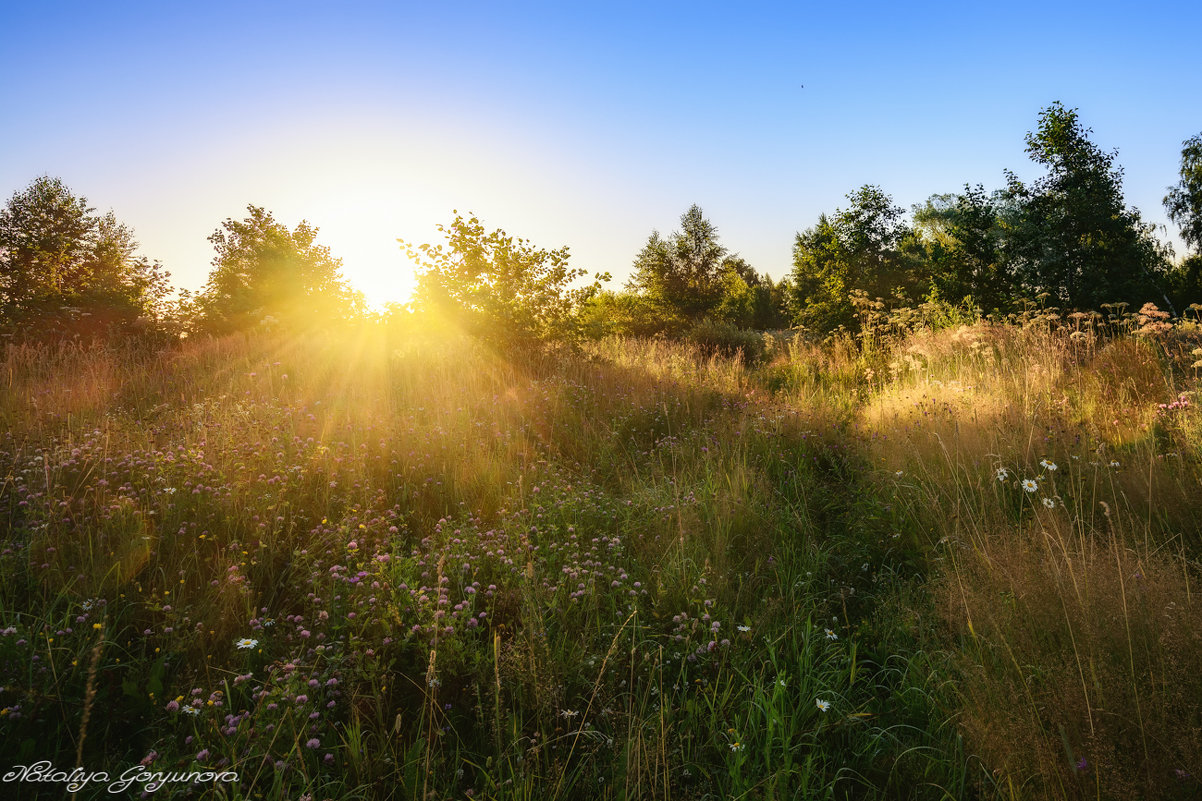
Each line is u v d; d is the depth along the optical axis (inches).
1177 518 145.1
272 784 80.4
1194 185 861.8
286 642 106.2
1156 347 280.4
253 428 202.1
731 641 117.1
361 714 94.7
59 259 694.5
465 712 98.5
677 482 198.2
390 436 211.0
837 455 241.0
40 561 118.5
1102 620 97.5
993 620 104.4
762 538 162.9
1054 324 398.0
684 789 85.0
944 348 376.8
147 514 138.6
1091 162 674.2
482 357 399.9
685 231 1429.6
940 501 172.1
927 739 95.0
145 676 95.8
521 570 126.3
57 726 84.6
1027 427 213.5
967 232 672.4
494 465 202.1
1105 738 78.9
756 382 431.8
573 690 103.1
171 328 442.3
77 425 203.8
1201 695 81.6
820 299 695.1
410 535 157.5
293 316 473.1
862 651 120.8
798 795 84.6
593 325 471.8
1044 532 122.4
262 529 137.3
